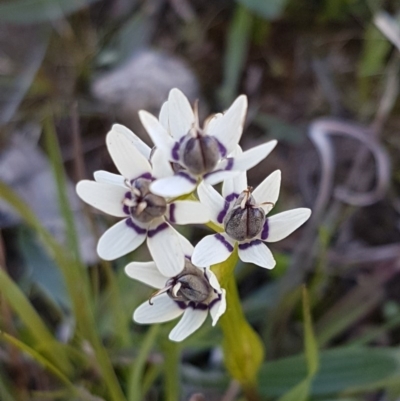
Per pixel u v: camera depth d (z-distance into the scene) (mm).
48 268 306
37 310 315
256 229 214
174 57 392
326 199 320
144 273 221
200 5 408
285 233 217
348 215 330
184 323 221
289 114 375
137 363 262
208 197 216
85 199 214
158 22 406
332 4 391
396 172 347
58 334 310
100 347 259
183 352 304
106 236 214
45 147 359
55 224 331
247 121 368
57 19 396
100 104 374
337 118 370
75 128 284
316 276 304
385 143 357
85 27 406
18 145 358
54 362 276
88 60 392
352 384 277
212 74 388
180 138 212
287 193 346
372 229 331
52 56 395
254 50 393
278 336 302
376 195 324
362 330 311
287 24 398
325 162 313
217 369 302
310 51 392
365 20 394
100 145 362
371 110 368
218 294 219
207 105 376
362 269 323
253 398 260
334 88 380
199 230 324
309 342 243
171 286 219
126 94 372
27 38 397
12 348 280
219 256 214
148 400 293
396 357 275
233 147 211
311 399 283
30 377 292
